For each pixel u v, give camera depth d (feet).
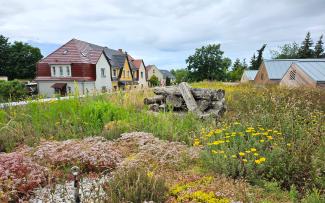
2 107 27.58
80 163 14.28
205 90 30.35
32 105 25.58
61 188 11.87
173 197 11.14
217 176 12.97
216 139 17.39
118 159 15.12
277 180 12.87
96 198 10.23
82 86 101.45
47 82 105.91
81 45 112.88
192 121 24.32
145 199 10.11
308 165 13.08
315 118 23.04
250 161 13.02
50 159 14.56
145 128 22.49
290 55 253.65
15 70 209.05
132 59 169.37
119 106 27.78
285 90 44.37
